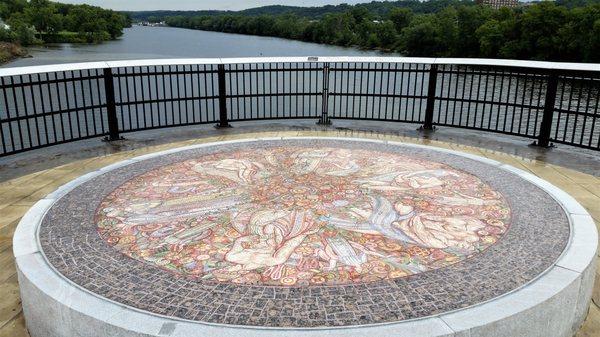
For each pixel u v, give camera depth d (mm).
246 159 6832
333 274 3627
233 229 4457
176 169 6352
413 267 3736
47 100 20609
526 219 4672
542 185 5652
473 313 3074
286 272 3656
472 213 4848
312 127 9859
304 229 4449
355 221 4637
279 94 10000
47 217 4742
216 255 3941
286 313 3107
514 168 6352
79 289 3379
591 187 6422
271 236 4301
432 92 9406
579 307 3582
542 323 3246
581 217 4668
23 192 6301
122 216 4773
